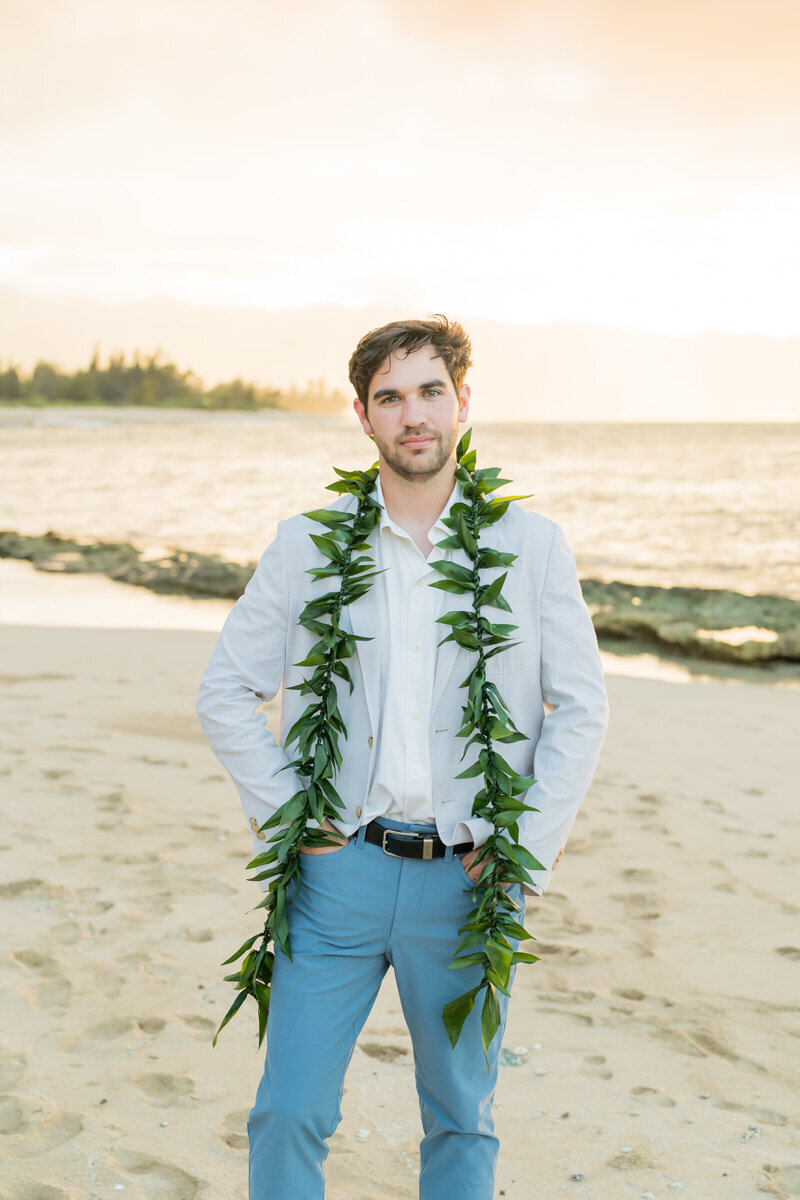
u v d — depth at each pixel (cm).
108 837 481
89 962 361
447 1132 197
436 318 200
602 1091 297
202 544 2261
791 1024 336
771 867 476
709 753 684
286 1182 182
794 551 2175
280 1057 187
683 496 3319
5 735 648
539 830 191
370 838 195
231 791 558
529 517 203
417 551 200
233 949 376
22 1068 292
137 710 732
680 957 386
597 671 199
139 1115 274
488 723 190
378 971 198
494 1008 185
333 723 196
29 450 6053
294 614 204
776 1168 260
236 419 17338
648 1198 248
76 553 1977
